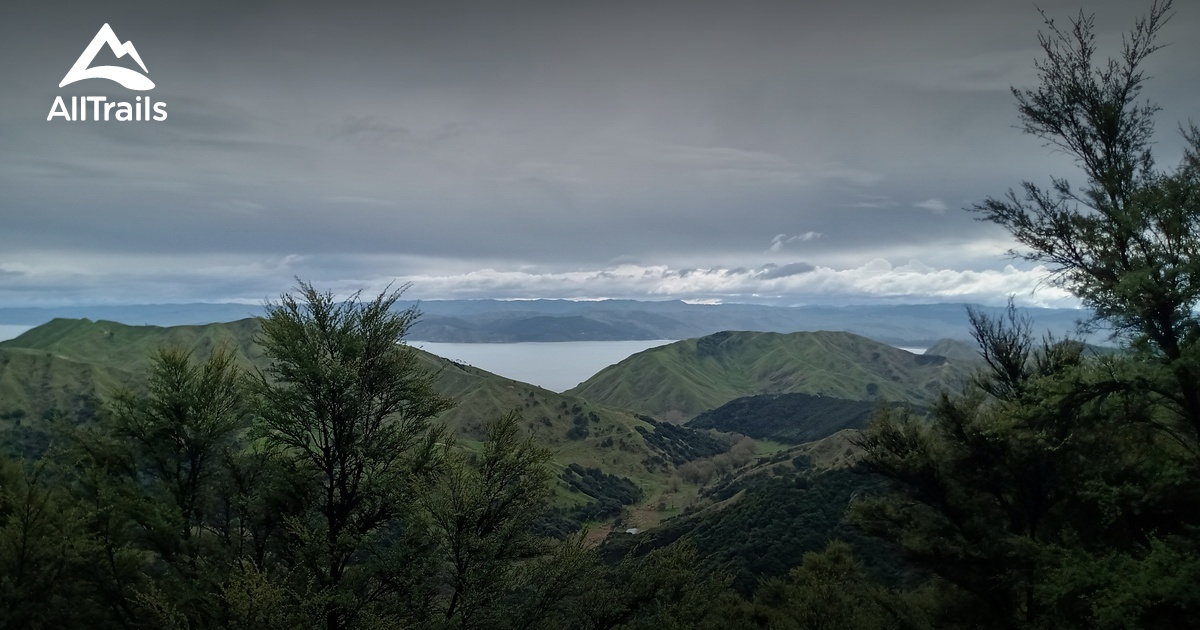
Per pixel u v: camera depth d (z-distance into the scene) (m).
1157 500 13.52
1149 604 11.68
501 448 17.03
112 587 14.95
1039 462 16.23
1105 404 15.01
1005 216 16.38
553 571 17.16
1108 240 14.60
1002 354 18.16
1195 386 12.98
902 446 18.94
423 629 13.98
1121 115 15.05
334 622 13.95
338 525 15.52
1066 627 14.76
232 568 14.82
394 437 16.44
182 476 17.23
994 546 16.50
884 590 21.83
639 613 18.23
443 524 15.34
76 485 16.12
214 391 17.17
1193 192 13.20
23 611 14.01
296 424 15.69
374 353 16.53
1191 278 12.73
